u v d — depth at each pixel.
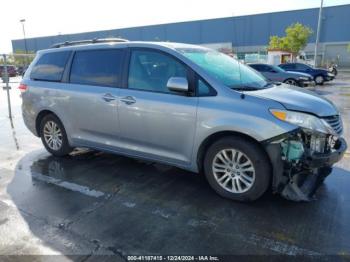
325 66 45.28
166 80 4.12
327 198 3.92
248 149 3.60
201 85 3.87
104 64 4.73
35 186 4.39
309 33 44.44
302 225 3.33
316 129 3.47
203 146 3.92
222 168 3.88
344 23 53.50
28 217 3.55
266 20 59.59
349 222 3.37
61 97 5.14
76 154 5.77
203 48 4.75
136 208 3.75
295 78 18.17
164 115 4.06
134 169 4.99
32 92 5.56
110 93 4.55
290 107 3.48
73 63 5.11
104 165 5.18
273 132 3.43
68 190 4.25
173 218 3.51
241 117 3.57
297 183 3.76
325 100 4.04
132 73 4.42
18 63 17.62
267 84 4.44
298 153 3.43
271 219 3.46
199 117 3.81
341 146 3.82
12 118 9.85
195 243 3.05
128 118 4.39
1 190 4.27
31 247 3.00
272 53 33.91
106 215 3.58
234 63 4.68
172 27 68.75
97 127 4.81
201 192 4.14
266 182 3.61
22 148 6.32
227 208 3.71
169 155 4.20
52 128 5.54
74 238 3.14
